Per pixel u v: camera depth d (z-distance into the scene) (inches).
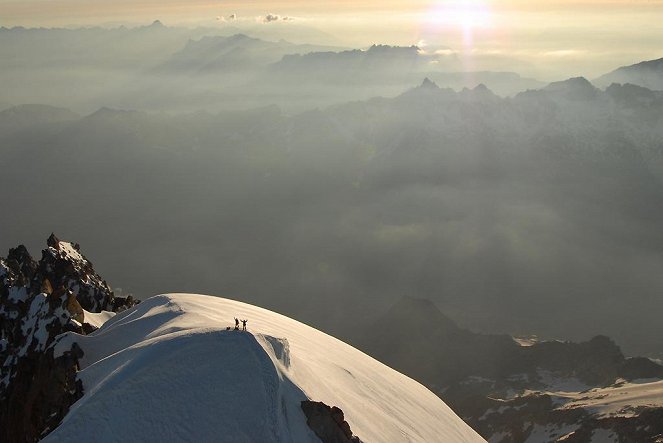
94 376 2664.9
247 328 3016.7
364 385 3316.9
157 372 2474.2
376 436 2706.7
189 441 2257.6
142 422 2316.7
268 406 2375.7
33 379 3029.0
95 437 2290.8
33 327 3469.5
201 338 2608.3
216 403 2365.9
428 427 3235.7
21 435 2913.4
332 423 2442.2
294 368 2753.4
